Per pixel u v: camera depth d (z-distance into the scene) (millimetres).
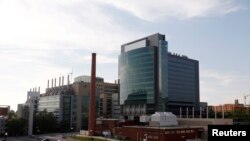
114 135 136000
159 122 123500
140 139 113500
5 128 167000
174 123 127688
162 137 101312
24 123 182250
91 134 148375
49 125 195750
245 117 171875
